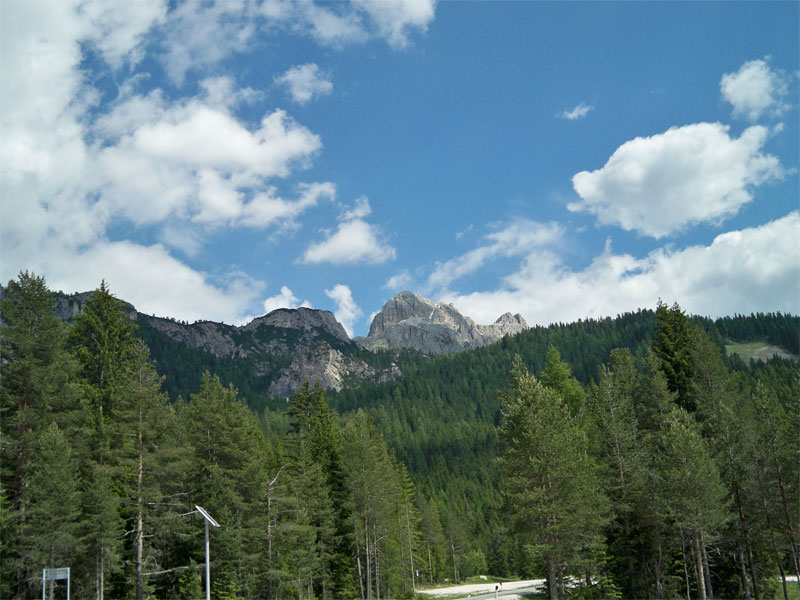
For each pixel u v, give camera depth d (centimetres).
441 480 16638
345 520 6016
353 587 6228
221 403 5006
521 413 4222
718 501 3972
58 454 3562
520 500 4016
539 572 4972
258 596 5075
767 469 4225
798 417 4228
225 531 4344
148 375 4172
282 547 5269
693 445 4000
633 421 4762
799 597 4469
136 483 4003
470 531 13950
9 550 3531
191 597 4200
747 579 4188
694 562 4288
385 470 7025
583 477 4062
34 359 3825
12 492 3756
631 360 5425
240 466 4784
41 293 4006
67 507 3531
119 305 4834
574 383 5975
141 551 3834
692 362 5041
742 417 4566
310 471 5809
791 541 4222
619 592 4281
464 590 7850
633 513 4466
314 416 6788
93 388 4447
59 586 3844
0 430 3631
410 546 8144
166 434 4369
